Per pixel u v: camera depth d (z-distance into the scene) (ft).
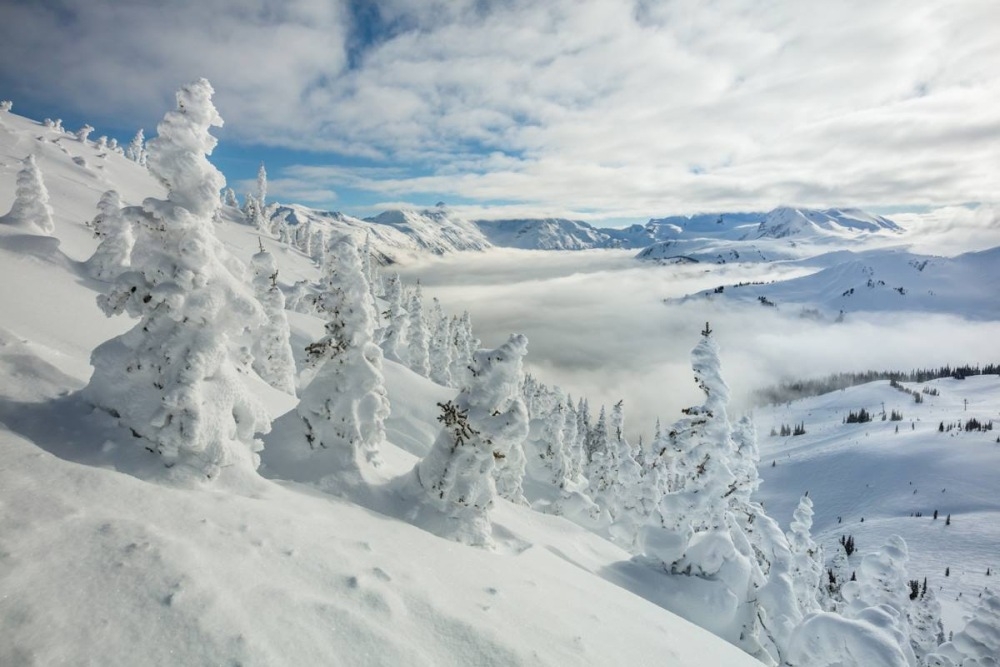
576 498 110.93
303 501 29.35
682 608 54.03
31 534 16.10
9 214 82.23
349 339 38.47
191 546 18.61
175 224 24.56
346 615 17.97
